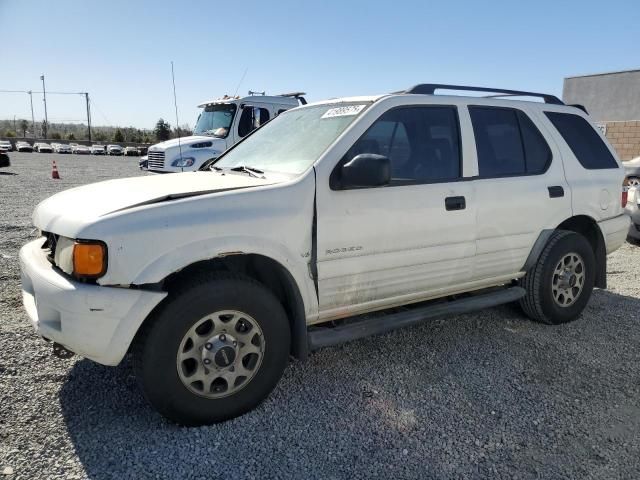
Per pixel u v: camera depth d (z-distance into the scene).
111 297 2.53
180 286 2.73
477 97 3.96
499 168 3.94
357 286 3.29
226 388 2.84
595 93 19.84
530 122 4.25
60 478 2.37
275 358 2.97
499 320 4.51
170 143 11.99
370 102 3.50
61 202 3.04
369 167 2.96
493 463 2.55
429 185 3.51
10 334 3.87
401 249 3.40
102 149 52.62
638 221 7.68
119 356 2.59
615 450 2.67
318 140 3.41
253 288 2.86
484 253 3.84
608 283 5.77
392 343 3.98
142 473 2.42
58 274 2.70
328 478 2.42
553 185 4.21
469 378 3.43
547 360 3.72
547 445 2.70
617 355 3.82
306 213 3.03
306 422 2.88
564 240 4.26
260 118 12.08
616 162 4.82
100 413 2.90
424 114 3.64
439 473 2.47
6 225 7.92
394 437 2.76
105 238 2.53
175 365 2.67
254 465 2.50
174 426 2.80
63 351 2.90
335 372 3.48
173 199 2.78
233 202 2.82
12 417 2.83
